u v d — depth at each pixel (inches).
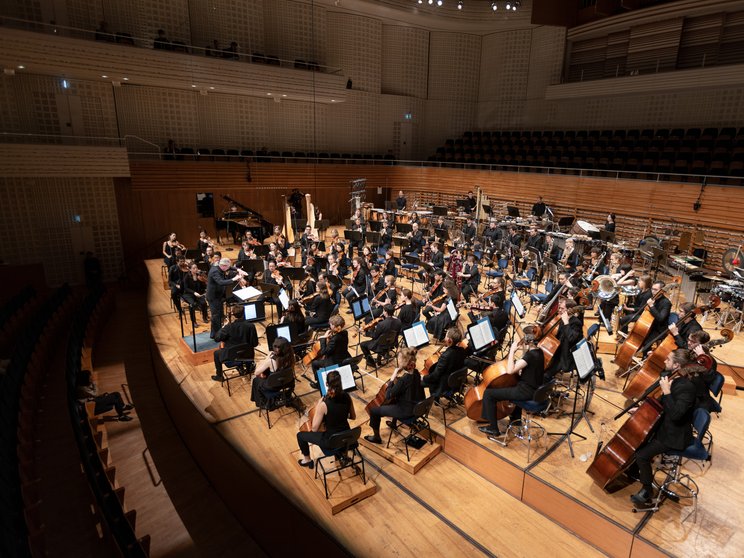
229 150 866.1
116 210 749.9
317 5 930.7
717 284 434.3
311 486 235.5
